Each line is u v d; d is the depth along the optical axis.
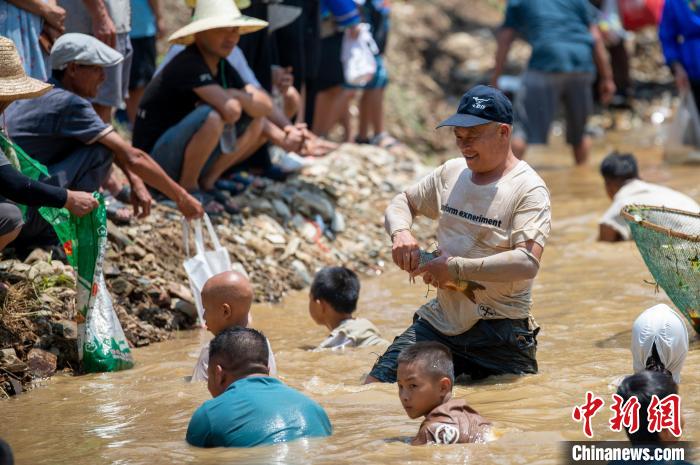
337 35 25.64
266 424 10.40
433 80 41.97
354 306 15.39
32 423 12.10
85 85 16.42
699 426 10.65
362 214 22.55
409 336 13.45
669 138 32.28
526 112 31.39
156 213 19.05
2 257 15.98
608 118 41.25
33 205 14.04
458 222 12.96
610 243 21.58
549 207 12.67
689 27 30.70
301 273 19.36
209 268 16.42
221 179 21.33
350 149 25.70
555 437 10.47
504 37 31.64
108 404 12.73
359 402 12.25
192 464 9.92
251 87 19.98
